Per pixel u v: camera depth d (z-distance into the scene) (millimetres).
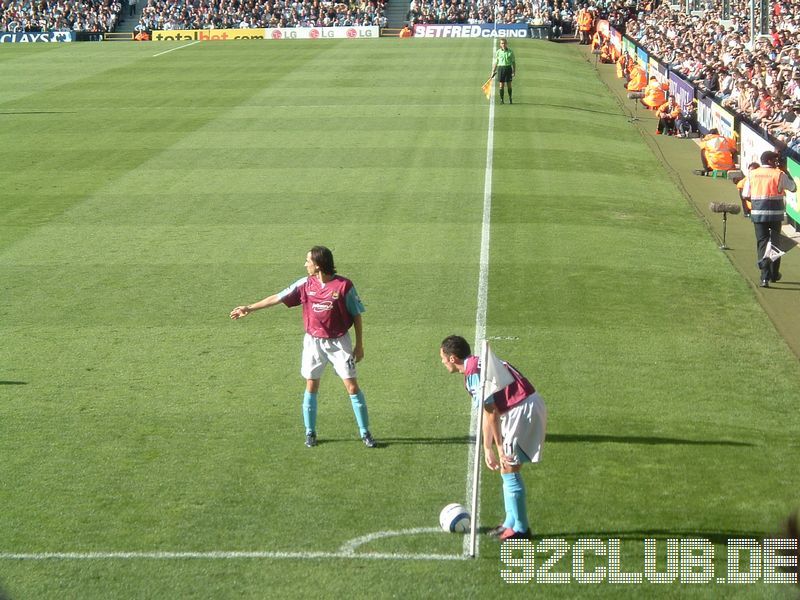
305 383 22938
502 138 52781
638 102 67562
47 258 33656
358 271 31641
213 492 17656
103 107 62938
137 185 43844
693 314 28125
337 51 87562
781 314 28344
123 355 24984
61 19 112438
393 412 21141
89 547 15875
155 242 35281
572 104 64188
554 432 20062
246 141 52375
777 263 30750
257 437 20016
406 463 18703
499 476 18109
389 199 40719
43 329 27000
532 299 29016
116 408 21609
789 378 23531
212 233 36250
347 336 19109
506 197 41062
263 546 15820
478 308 28172
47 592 14648
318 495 17484
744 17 84438
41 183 44688
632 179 45750
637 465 18547
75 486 17984
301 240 35156
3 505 17312
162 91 68375
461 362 16266
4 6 116125
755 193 30438
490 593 14477
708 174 47125
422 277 31000
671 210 40562
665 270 32188
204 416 21109
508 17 107562
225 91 67688
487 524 16391
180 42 97812
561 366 23938
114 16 114562
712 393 22422
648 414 21094
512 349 25047
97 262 33094
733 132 47438
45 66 81562
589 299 29109
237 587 14719
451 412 21125
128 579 14977
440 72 74938
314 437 19500
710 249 35000
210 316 27812
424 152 49406
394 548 15703
